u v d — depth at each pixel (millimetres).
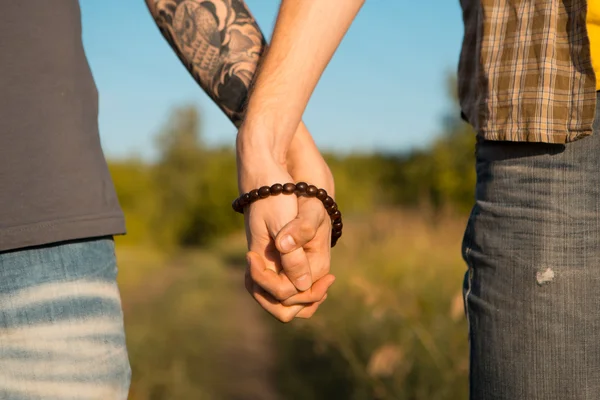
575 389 1259
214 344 5227
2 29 1054
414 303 3746
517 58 1324
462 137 11914
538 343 1275
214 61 1349
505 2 1360
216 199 22844
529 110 1289
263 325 6039
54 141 1067
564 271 1266
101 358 1076
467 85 1501
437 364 3096
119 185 21344
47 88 1075
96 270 1092
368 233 7711
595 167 1258
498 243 1333
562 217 1270
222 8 1358
